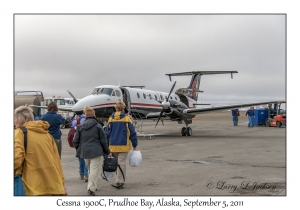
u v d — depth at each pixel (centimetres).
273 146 1355
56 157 439
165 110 1866
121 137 682
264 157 1041
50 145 430
